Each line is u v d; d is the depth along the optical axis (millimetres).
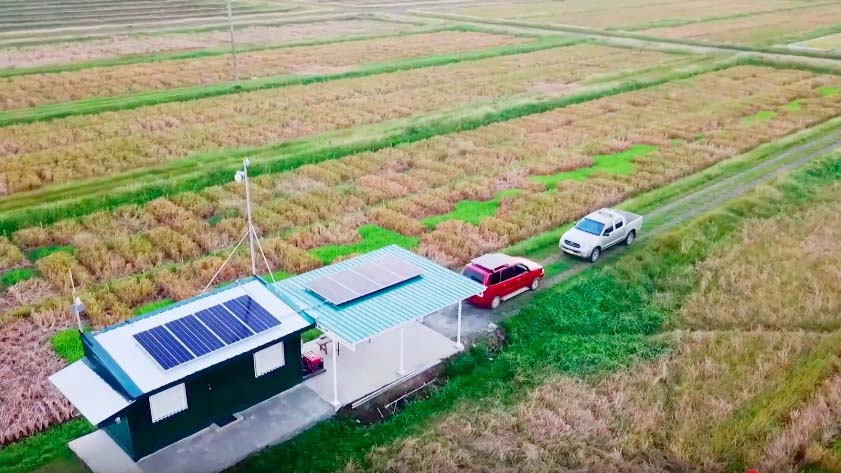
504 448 23547
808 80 76250
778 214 42406
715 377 27453
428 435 24062
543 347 29344
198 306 24891
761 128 59094
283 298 25672
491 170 49688
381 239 39031
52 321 30047
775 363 28141
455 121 60062
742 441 24031
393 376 26328
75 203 41656
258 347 23031
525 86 73375
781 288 34000
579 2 144625
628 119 62219
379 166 50156
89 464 21766
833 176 48875
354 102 66312
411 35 104125
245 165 28156
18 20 106562
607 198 44344
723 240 38938
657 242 38125
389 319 25250
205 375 22141
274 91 69625
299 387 25250
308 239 38406
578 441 24047
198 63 80938
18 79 70625
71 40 92188
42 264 35062
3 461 22359
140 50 87438
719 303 32844
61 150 51125
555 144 55531
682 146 54969
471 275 31250
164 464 21656
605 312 32250
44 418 24281
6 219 39219
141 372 21438
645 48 94062
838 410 25391
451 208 43438
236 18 115625
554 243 38531
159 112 61125
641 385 27062
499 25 112625
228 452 22281
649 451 23688
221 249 37438
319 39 98312
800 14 124312
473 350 28484
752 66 83625
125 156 50188
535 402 25906
